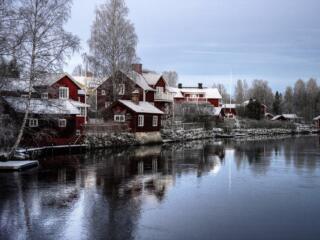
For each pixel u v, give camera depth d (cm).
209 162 3080
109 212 1528
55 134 3472
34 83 2720
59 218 1441
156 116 5262
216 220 1448
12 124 2838
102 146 4106
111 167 2708
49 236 1249
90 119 5359
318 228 1368
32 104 2933
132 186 2039
